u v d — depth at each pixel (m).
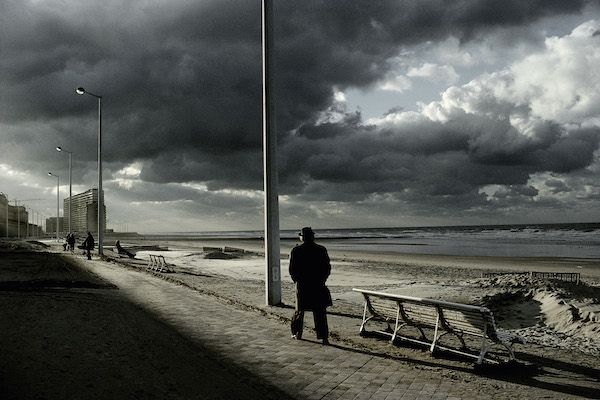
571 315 9.16
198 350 6.31
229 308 9.95
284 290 14.40
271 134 10.91
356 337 7.31
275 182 10.81
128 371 5.23
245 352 6.24
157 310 9.59
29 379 4.82
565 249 48.38
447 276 20.27
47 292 12.08
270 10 11.23
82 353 5.93
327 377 5.16
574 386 4.91
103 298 11.18
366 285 15.70
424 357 6.11
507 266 28.06
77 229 189.50
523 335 8.30
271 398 4.46
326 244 73.62
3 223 167.12
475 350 6.50
